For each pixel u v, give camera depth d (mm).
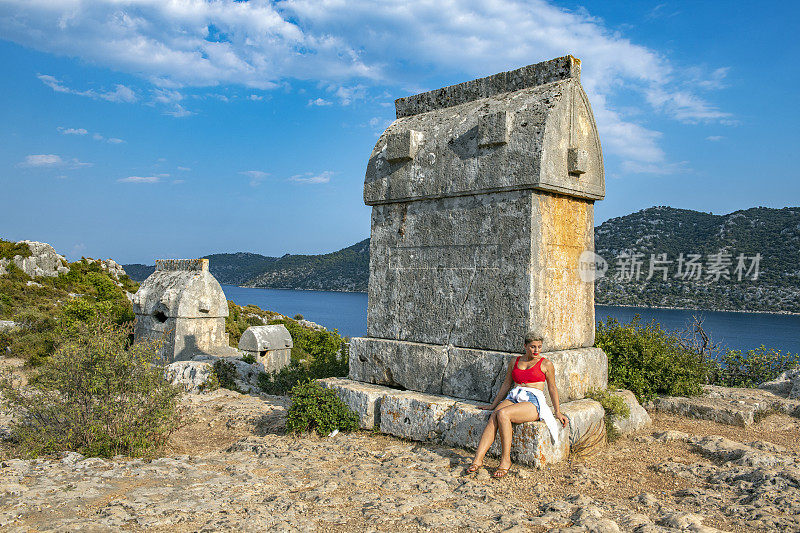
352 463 5859
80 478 5078
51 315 23719
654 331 9250
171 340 18156
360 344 7957
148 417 6691
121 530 3889
